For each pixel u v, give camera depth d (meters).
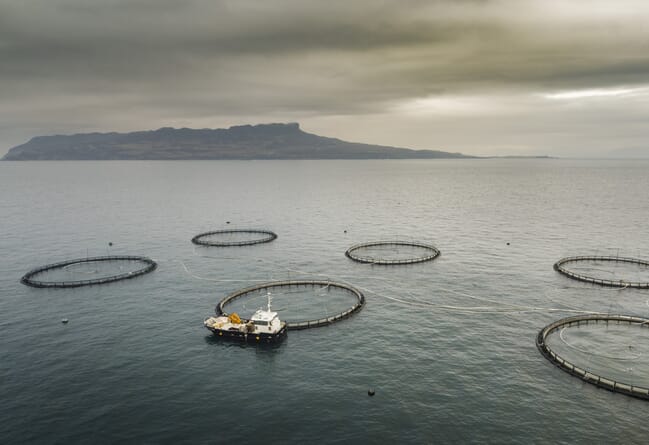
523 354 77.69
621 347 80.44
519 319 93.19
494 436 57.25
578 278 118.06
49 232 189.75
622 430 58.19
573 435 57.31
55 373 72.88
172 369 74.19
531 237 173.12
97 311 99.50
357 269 132.12
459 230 189.25
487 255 145.88
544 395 65.69
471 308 99.50
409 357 77.12
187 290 114.38
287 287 116.19
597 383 67.38
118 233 188.62
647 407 62.59
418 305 101.75
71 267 136.75
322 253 153.12
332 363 75.62
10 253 154.00
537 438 56.84
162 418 61.50
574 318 90.12
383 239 174.88
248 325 83.81
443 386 68.12
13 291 112.75
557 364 73.19
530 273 125.06
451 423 59.75
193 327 90.75
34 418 61.34
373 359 76.69
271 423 60.38
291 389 68.12
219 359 77.56
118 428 59.44
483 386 68.00
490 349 79.69
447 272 126.88
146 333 87.88
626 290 110.62
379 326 90.25
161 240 175.25
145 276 126.25
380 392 66.88
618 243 161.50
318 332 87.81
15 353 79.50
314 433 58.34
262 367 74.69
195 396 66.62
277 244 168.00
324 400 65.25
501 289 111.75
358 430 58.72
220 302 101.62
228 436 57.97
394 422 60.12
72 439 57.34
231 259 145.50
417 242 166.88
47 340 84.75
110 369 74.19
